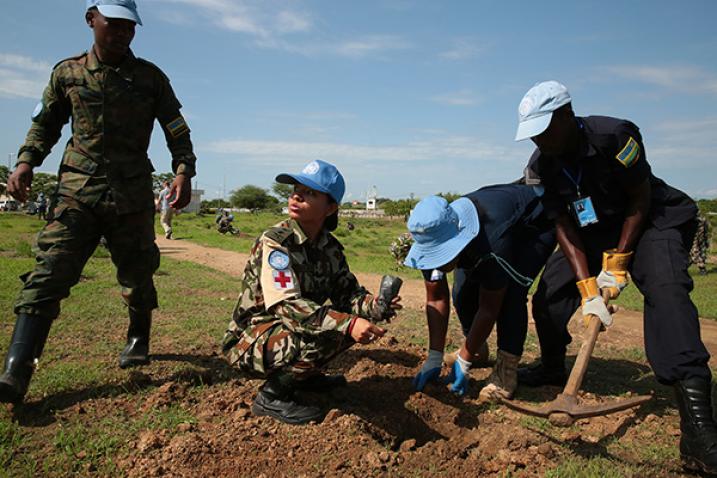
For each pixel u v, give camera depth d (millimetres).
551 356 3857
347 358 4129
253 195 98188
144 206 3467
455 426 3170
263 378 2969
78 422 2930
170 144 3621
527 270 3539
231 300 6602
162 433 2785
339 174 2896
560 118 2889
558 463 2662
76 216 3217
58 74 3254
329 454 2646
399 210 55000
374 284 9102
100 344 4332
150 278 3697
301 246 2938
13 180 3205
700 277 11945
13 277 7406
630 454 2850
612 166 2955
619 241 3102
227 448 2652
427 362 3480
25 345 3004
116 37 3168
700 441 2521
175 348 4316
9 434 2756
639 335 5848
